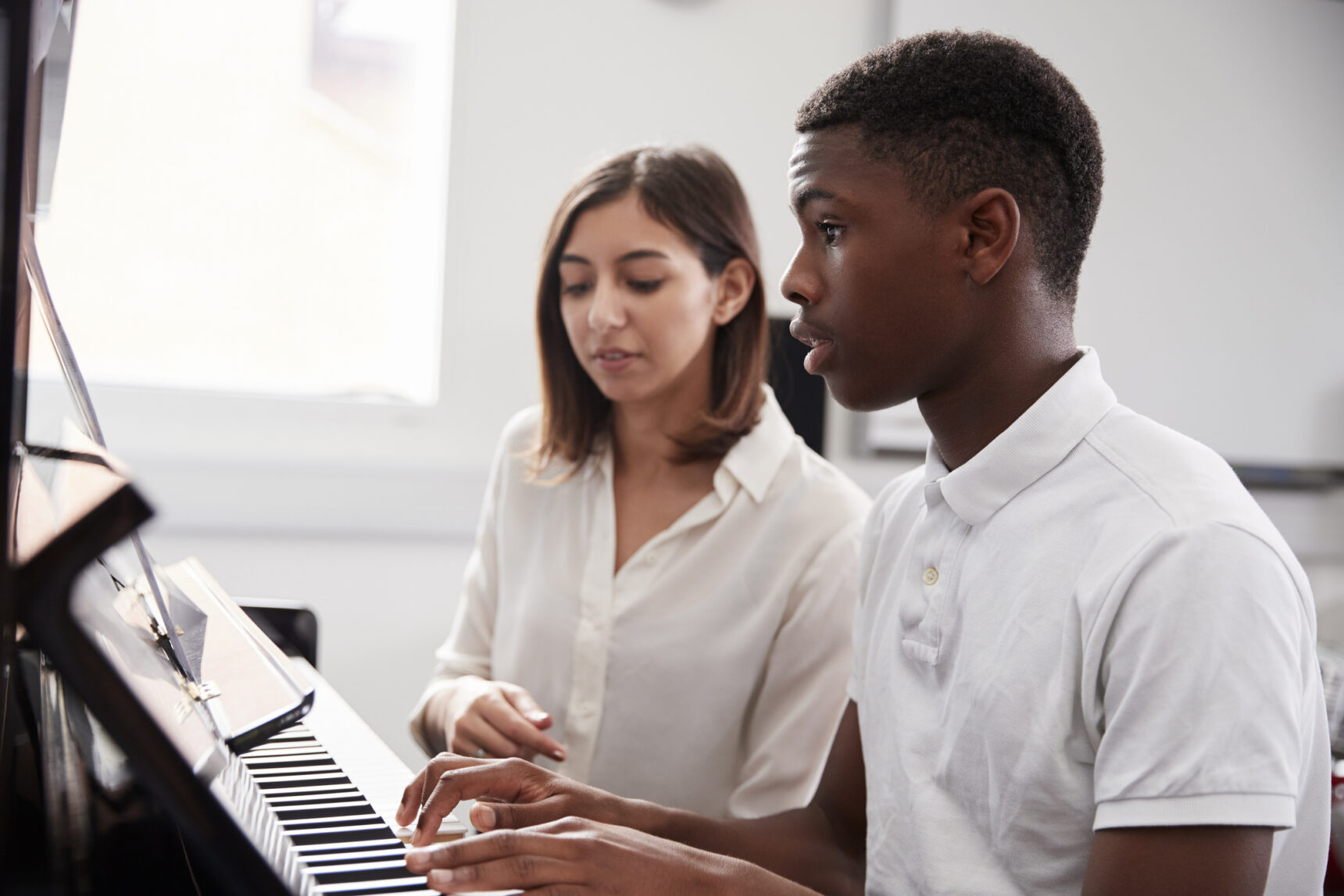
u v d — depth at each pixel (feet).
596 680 4.55
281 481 6.98
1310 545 8.48
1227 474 2.48
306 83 7.34
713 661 4.43
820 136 2.74
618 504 4.80
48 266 6.94
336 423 7.17
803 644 4.44
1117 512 2.46
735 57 7.52
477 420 7.34
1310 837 2.50
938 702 2.78
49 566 1.49
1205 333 8.21
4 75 1.53
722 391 4.70
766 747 4.38
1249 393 8.32
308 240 7.40
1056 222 2.70
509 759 2.90
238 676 2.56
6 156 1.53
